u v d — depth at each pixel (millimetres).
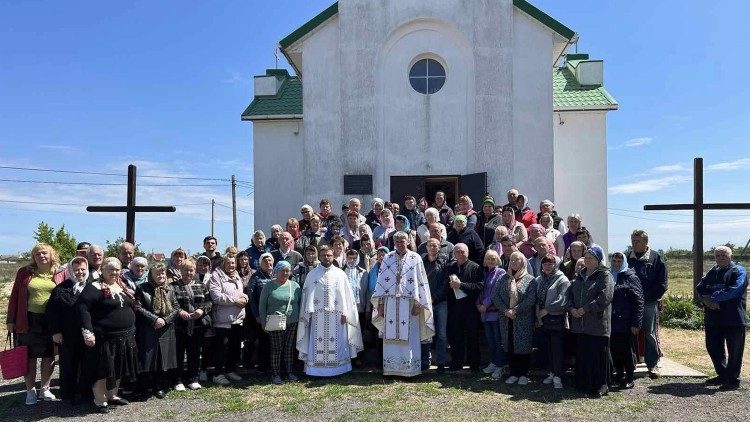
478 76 13102
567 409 7109
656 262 8500
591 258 7629
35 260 7879
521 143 13211
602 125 15297
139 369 7613
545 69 13266
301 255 9438
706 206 13180
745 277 7957
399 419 6801
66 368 7645
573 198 15242
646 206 13609
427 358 8969
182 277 8203
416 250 9500
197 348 8289
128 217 12172
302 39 13555
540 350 8508
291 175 16188
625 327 7871
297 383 8430
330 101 13469
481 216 10680
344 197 13203
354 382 8438
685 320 13383
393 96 13375
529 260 9055
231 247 9172
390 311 8594
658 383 8234
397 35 13430
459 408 7176
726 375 8039
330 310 8727
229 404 7465
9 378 7488
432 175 13234
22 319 7699
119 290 7531
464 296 8641
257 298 8711
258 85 16938
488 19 13188
